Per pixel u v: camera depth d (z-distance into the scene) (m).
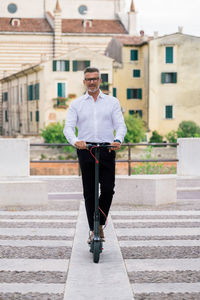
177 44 59.03
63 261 6.07
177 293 4.89
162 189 10.73
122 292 4.91
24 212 9.66
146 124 59.81
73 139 6.38
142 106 60.62
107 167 6.48
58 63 58.59
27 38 72.81
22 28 73.06
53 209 10.02
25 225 8.30
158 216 9.16
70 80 58.88
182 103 59.47
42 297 4.80
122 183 10.84
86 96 6.62
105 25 75.19
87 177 6.55
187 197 11.85
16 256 6.30
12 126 69.25
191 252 6.46
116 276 5.43
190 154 16.20
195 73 59.31
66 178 15.34
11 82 69.38
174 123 59.62
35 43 72.94
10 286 5.12
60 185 13.95
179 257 6.22
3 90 72.81
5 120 72.25
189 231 7.77
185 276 5.43
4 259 6.15
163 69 59.19
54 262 6.03
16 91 67.44
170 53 59.12
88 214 6.58
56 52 72.81
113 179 6.55
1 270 5.68
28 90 63.38
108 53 64.88
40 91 59.56
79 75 58.91
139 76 60.72
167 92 59.34
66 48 73.56
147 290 4.97
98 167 6.23
